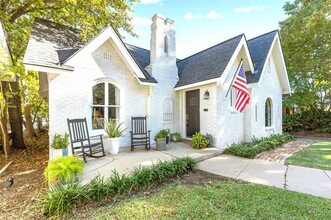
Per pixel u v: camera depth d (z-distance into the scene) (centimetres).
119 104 923
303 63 1592
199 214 344
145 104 999
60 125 734
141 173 495
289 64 1630
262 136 1106
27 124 1358
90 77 812
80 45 901
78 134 733
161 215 347
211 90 934
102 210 372
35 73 1089
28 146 1072
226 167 643
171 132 1095
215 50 1066
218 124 906
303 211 348
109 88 888
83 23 1007
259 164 671
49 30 882
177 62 1363
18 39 1066
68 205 373
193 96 1072
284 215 335
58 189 397
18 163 762
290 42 1589
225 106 941
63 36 895
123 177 467
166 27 1078
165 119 1073
